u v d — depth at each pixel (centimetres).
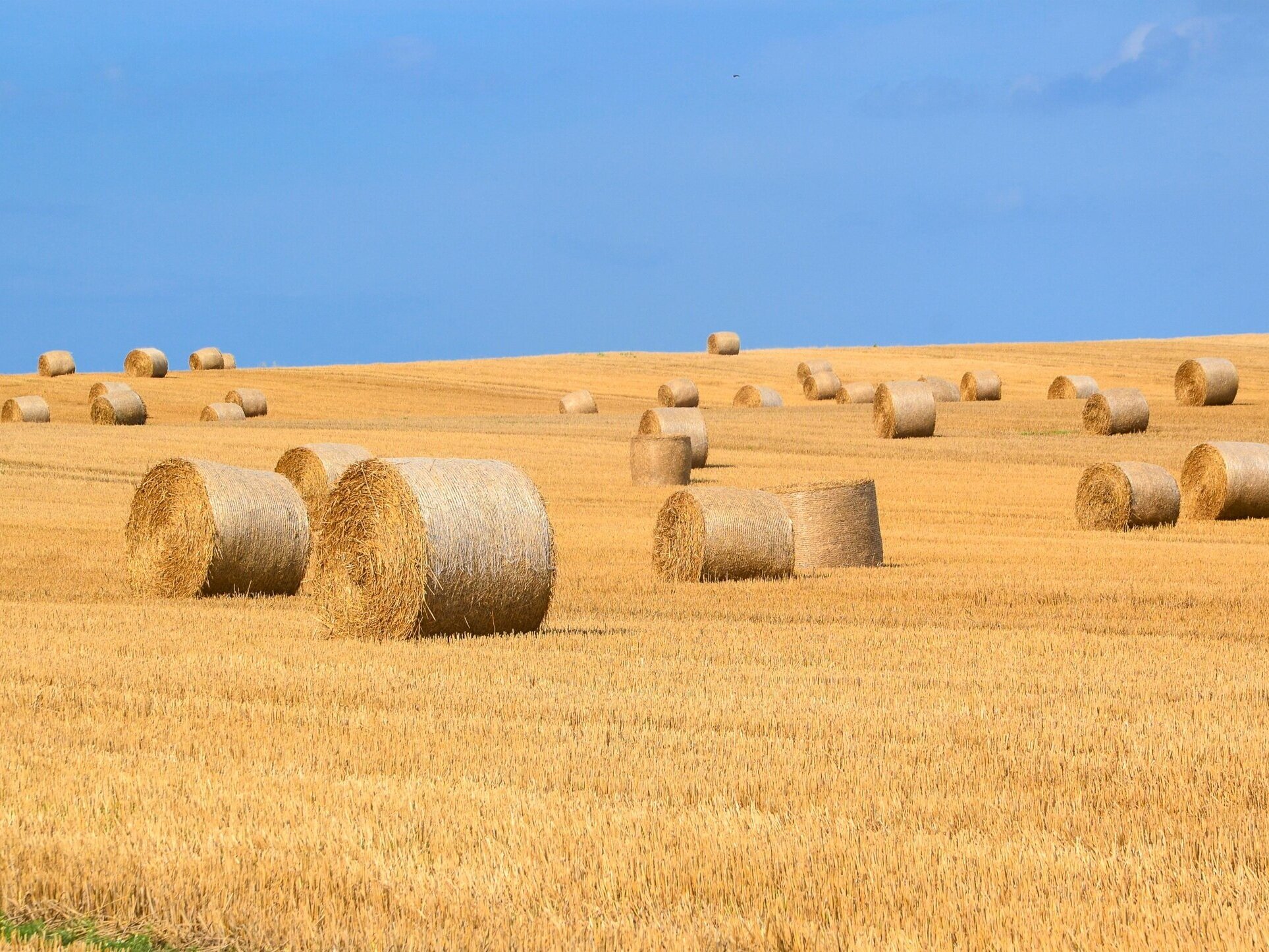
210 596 5547
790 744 2716
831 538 6569
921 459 12275
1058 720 2966
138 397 15288
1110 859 1969
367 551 4309
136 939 1734
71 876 1914
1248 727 2889
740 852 2006
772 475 11025
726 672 3597
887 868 1938
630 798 2320
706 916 1788
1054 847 2025
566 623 4731
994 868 1933
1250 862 1970
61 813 2220
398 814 2211
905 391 13938
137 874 1927
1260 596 5419
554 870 1939
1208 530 8044
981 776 2464
